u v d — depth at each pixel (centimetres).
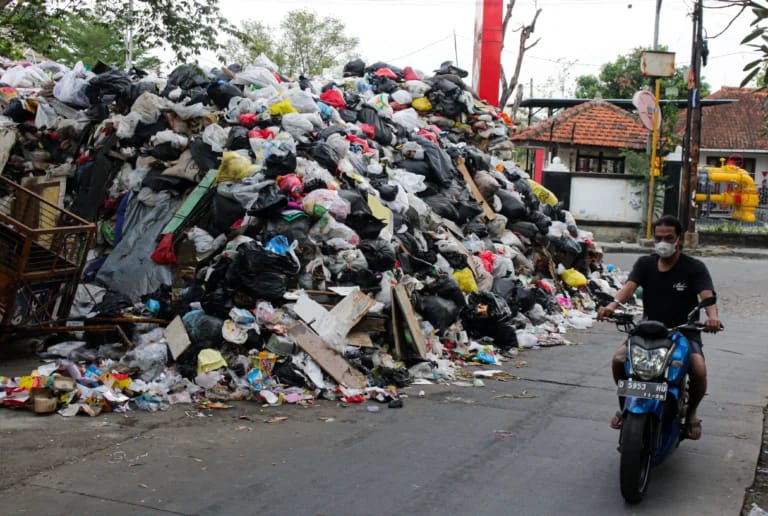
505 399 750
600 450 598
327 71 1570
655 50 2716
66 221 933
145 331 793
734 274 1944
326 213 879
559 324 1168
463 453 582
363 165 1079
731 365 952
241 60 3133
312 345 761
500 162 1484
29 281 774
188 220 902
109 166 1002
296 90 1095
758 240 2702
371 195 986
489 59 2023
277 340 756
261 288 783
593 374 871
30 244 754
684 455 598
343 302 805
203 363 725
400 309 842
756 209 3044
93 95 1093
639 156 2719
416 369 824
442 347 909
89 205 984
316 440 603
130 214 958
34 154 1065
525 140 3145
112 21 965
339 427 640
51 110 1084
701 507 491
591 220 2708
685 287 537
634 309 1345
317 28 4166
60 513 450
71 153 1055
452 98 1483
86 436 590
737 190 2939
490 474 538
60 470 518
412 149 1200
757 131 3853
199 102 1026
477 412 700
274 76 1212
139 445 575
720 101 3153
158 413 662
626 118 3253
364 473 531
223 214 880
